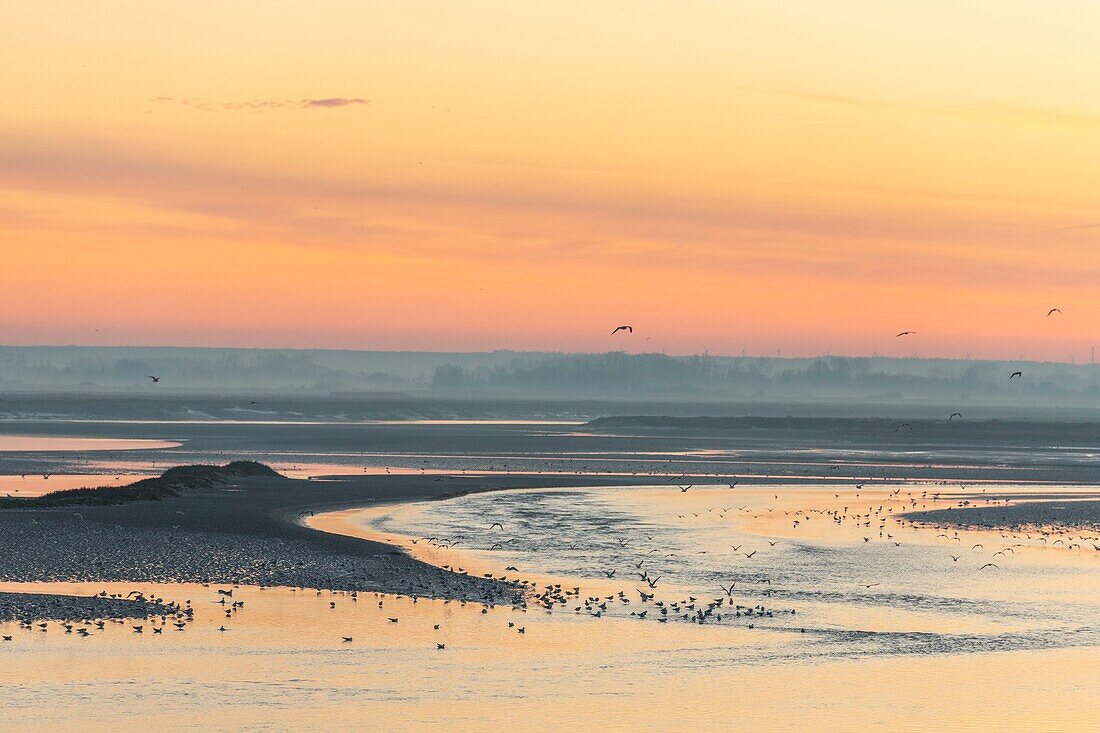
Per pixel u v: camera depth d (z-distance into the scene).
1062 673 82.69
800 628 94.69
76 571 113.44
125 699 74.19
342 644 87.50
